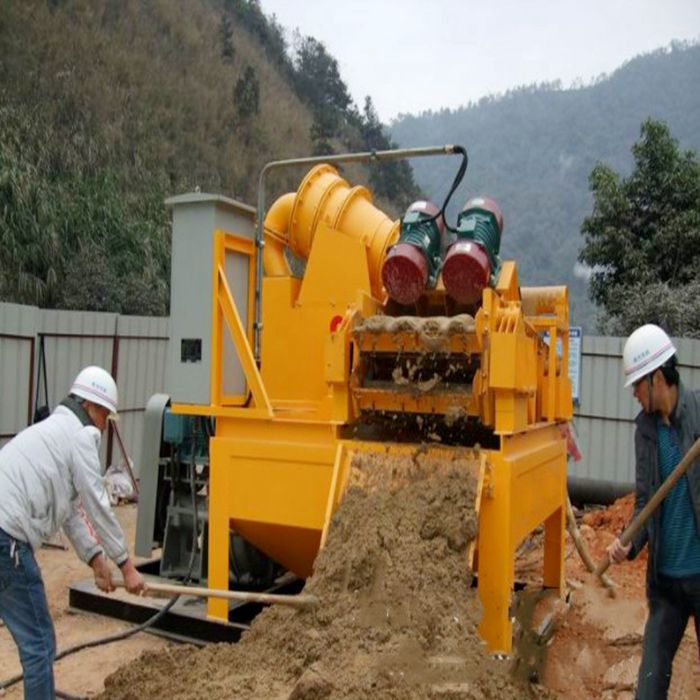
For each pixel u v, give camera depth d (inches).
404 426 183.2
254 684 130.5
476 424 176.6
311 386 215.5
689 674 188.2
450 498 154.1
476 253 167.8
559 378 223.1
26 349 350.3
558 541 224.8
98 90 1065.5
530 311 226.8
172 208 199.5
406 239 180.1
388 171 1847.9
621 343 390.0
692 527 136.2
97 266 679.1
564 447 226.2
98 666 186.5
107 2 1305.4
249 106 1464.1
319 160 213.0
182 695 132.7
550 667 187.8
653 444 140.1
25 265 671.8
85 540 147.6
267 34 2144.4
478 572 157.8
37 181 714.2
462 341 159.9
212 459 189.2
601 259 587.2
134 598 217.5
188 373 196.7
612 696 175.9
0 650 196.7
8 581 137.3
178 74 1368.1
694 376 376.2
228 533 189.2
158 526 239.0
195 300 196.9
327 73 2322.8
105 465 409.1
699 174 570.9
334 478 166.6
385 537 147.6
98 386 149.7
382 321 165.5
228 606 194.4
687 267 552.7
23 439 142.0
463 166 188.2
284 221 233.3
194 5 1674.5
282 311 218.7
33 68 997.2
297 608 144.6
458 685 122.1
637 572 275.4
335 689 120.0
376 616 136.5
